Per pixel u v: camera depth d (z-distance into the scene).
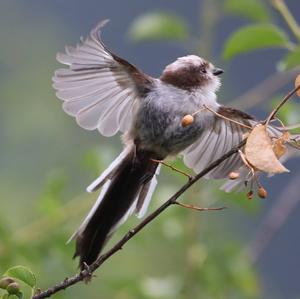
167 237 13.84
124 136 9.81
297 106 11.93
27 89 25.83
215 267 13.99
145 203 9.60
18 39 28.83
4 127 24.48
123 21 36.19
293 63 10.50
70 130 24.47
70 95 9.34
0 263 13.08
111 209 9.41
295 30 10.89
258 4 13.16
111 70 9.38
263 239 14.28
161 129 9.71
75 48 8.89
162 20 13.51
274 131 8.84
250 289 14.11
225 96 25.73
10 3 30.58
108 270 15.91
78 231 9.16
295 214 30.66
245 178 8.84
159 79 9.91
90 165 13.54
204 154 9.94
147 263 15.89
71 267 13.36
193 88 9.88
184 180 13.48
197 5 36.25
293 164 31.03
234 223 19.81
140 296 13.80
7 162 23.67
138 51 35.59
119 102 9.66
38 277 13.26
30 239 13.24
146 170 9.76
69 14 33.81
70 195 19.75
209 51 13.48
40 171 23.28
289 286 29.81
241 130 9.79
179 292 13.89
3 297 7.85
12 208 18.58
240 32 10.66
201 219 14.06
